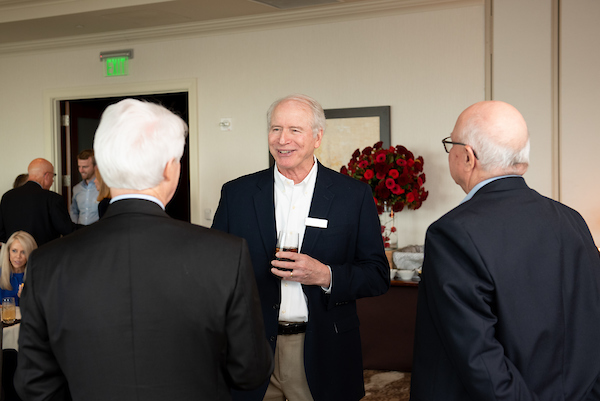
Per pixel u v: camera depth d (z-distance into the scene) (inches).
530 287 48.4
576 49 155.3
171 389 40.7
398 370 147.9
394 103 175.5
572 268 50.7
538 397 46.4
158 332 40.6
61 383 44.0
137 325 40.4
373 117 176.1
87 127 226.4
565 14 155.7
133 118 43.1
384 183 156.6
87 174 209.2
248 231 76.5
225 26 188.7
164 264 41.4
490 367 45.2
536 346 48.2
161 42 199.9
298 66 184.7
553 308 49.0
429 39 171.0
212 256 42.3
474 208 50.9
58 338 40.9
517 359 47.9
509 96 162.7
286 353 73.3
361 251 77.5
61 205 172.6
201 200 198.1
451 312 47.2
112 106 44.8
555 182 158.6
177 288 41.1
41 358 42.4
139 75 203.3
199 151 197.6
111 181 43.6
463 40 167.6
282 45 186.2
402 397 132.3
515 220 50.0
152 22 189.0
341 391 73.1
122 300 40.6
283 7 175.0
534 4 159.0
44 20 183.3
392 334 147.9
